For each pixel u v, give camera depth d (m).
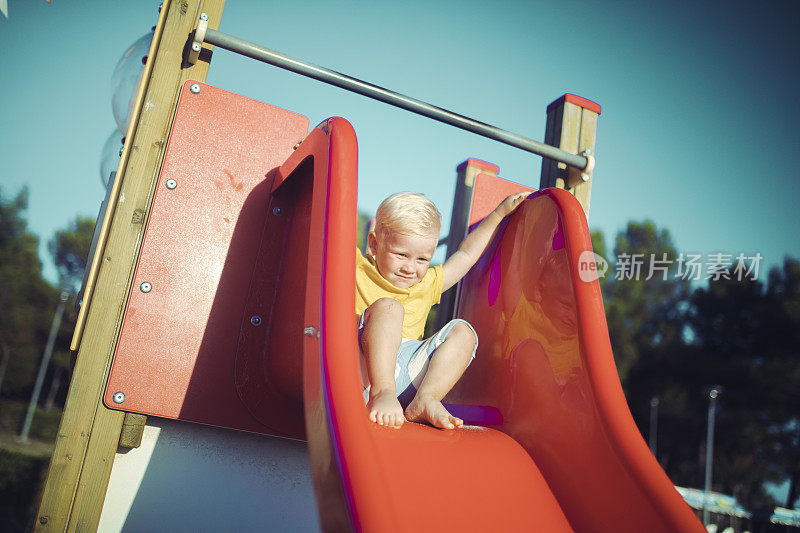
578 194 1.89
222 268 1.41
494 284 1.30
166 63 1.49
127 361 1.29
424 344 1.15
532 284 1.15
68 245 33.34
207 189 1.44
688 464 26.03
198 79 1.51
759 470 24.38
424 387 1.06
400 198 1.28
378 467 0.69
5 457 15.38
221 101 1.50
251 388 1.36
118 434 1.27
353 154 1.01
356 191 0.98
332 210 0.95
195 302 1.37
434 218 1.27
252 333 1.40
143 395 1.28
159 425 1.32
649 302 27.52
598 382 0.92
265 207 1.48
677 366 26.84
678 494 0.77
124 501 1.26
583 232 1.07
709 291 25.83
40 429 28.45
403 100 1.66
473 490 0.82
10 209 31.11
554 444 0.96
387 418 0.93
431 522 0.73
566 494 0.89
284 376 1.29
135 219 1.38
